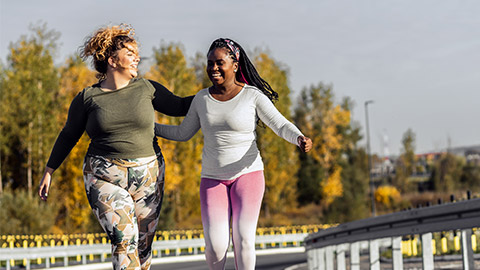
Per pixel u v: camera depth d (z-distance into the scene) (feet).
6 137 183.83
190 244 108.17
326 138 294.46
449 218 22.84
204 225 16.44
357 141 344.28
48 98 187.42
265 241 123.13
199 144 205.16
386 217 27.32
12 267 83.25
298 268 78.18
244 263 16.22
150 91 16.28
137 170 15.85
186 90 213.25
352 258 35.12
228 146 16.44
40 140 184.34
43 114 185.57
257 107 16.48
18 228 114.52
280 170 227.81
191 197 199.21
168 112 16.89
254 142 16.81
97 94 15.79
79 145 163.02
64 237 101.55
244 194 16.33
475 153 444.55
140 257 16.62
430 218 24.03
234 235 16.26
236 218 16.26
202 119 16.51
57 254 86.17
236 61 16.44
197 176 202.90
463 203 21.70
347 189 260.21
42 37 188.75
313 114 304.50
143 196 16.15
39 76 186.50
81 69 196.65
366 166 336.70
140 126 15.84
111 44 15.69
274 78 246.27
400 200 276.62
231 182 16.62
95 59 15.92
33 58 186.39
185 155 200.64
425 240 26.40
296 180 256.11
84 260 89.25
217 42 16.44
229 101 16.33
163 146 187.32
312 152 291.38
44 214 123.13
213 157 16.57
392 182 330.54
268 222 197.47
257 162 16.74
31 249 83.20
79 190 160.76
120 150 15.71
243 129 16.38
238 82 16.70
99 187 15.72
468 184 341.21
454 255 59.62
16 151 190.80
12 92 185.06
